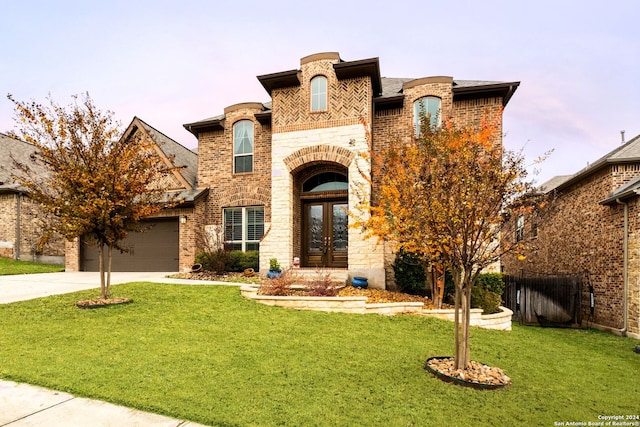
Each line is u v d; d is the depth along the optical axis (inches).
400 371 204.5
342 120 495.8
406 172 332.2
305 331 272.2
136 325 275.7
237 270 568.1
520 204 218.5
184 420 144.1
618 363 264.8
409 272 423.5
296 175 536.1
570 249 545.0
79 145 329.1
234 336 254.7
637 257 396.2
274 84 526.0
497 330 329.7
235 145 631.2
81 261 686.5
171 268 647.1
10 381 176.7
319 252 545.6
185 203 604.7
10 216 770.2
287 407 155.8
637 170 434.6
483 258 204.8
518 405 170.1
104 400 158.9
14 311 309.3
